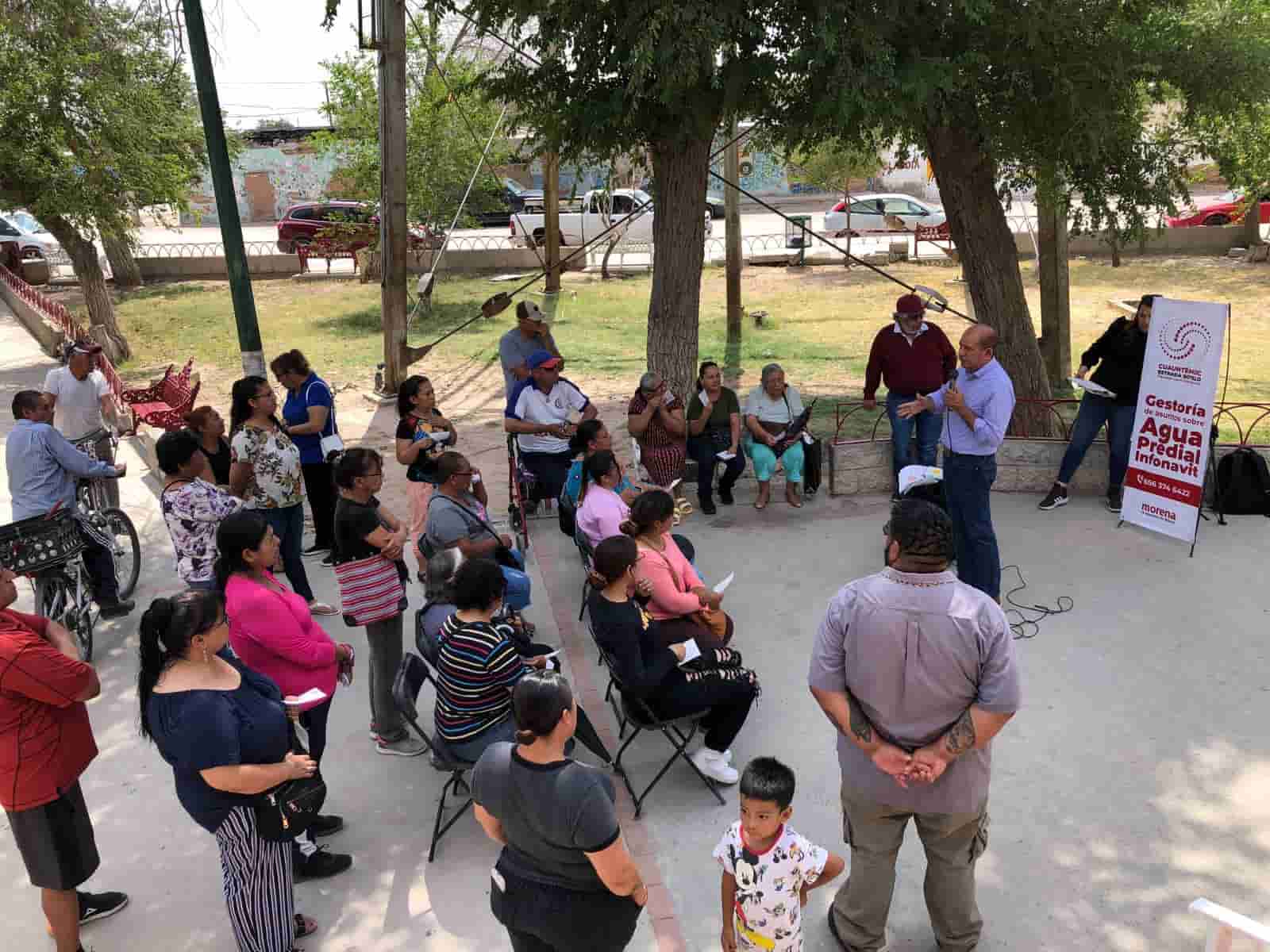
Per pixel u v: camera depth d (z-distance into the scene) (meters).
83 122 16.64
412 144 21.64
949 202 10.84
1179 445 7.51
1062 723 5.48
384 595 5.17
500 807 3.15
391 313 13.83
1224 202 26.50
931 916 3.89
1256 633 6.36
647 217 27.50
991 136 9.79
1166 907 4.17
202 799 3.60
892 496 9.09
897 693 3.39
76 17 16.22
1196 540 7.80
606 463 6.47
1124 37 9.48
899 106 8.59
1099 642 6.34
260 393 6.80
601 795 3.07
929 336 8.69
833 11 8.16
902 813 3.64
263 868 3.75
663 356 10.07
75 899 4.00
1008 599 6.96
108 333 17.25
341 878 4.52
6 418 13.07
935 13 8.84
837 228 29.91
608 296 22.19
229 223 7.98
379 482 5.12
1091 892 4.26
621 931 3.28
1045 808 4.80
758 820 3.39
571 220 27.20
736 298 17.41
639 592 5.30
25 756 3.72
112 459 9.00
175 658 3.52
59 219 16.75
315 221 29.39
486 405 13.59
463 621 4.45
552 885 3.22
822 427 12.02
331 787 5.20
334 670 4.65
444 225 23.20
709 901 4.32
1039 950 3.96
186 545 5.73
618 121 9.02
